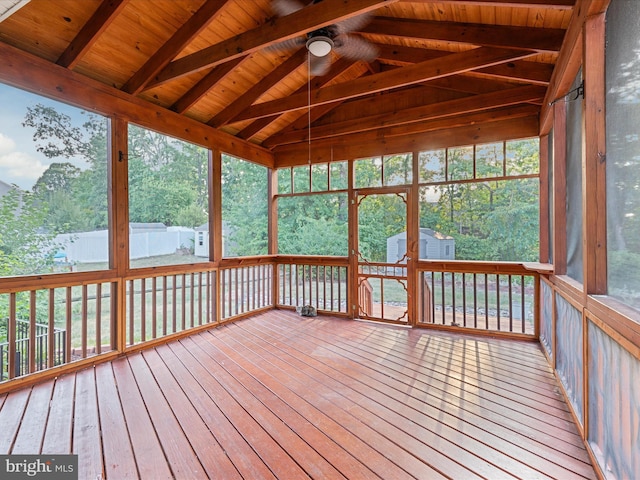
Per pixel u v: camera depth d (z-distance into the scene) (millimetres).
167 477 1681
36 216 2898
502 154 4164
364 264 4969
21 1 1627
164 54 3172
